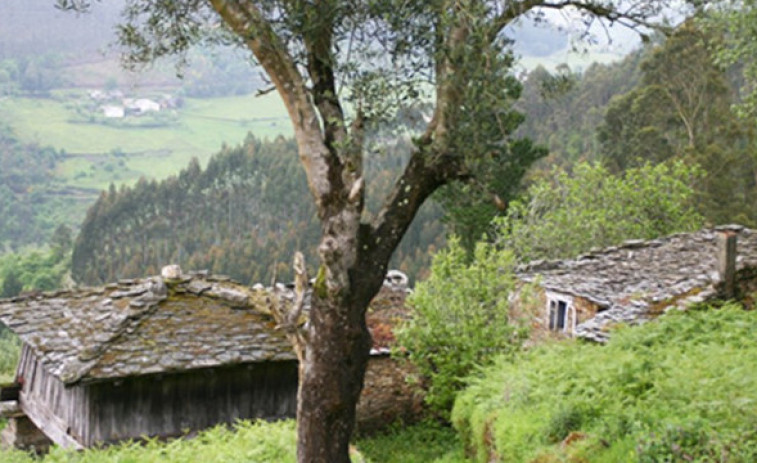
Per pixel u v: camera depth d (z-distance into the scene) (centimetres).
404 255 6481
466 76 998
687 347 1428
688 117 4925
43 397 1777
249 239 8250
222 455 1330
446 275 2061
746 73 2247
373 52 993
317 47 1023
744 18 1995
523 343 2100
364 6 990
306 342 1055
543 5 1082
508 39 1038
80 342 1634
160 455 1380
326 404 1045
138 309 1667
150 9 1119
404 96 991
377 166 7325
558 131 6694
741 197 4859
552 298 2180
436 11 978
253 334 1702
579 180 3384
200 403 1652
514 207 3366
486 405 1416
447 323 1995
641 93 5034
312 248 7725
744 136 4916
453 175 1047
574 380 1286
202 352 1625
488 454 1346
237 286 1806
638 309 1833
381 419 2177
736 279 1817
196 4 1105
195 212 8869
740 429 925
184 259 8300
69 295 1844
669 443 935
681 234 2441
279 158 9144
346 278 1026
